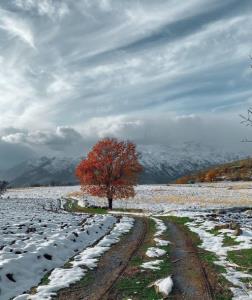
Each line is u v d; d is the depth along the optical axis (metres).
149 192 99.38
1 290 12.64
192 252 20.02
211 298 11.84
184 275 14.83
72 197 93.88
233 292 12.43
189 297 12.01
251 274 14.89
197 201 74.88
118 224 35.06
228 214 45.97
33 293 12.71
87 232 26.98
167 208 61.28
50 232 25.27
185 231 29.52
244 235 24.95
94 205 69.69
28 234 23.80
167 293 12.29
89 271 15.81
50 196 100.81
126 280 14.23
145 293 12.57
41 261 16.78
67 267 16.55
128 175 63.06
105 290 12.94
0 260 15.34
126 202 77.44
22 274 14.55
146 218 43.47
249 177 147.50
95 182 63.16
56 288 13.14
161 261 17.69
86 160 63.16
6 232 24.66
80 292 12.80
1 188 93.38
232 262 17.14
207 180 158.38
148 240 24.78
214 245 22.22
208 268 16.00
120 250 20.97
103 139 63.16
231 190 98.50
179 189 107.19
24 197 97.69
